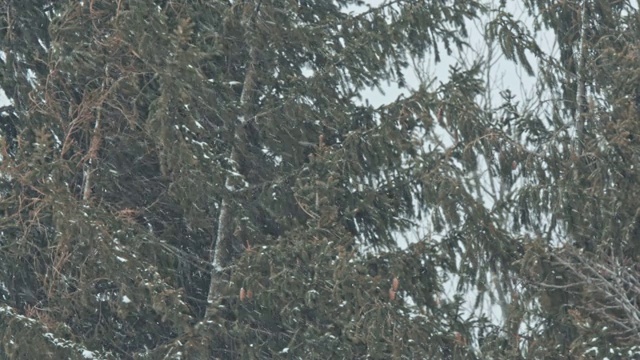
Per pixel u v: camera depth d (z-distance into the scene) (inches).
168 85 2404.0
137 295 2399.1
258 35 2689.5
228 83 2630.4
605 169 2662.4
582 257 2534.5
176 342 2402.8
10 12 2723.9
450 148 2576.3
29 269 2620.6
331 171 2556.6
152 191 2709.2
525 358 2517.2
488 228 2536.9
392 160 2581.2
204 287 2694.4
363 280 2380.7
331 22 2765.7
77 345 2386.8
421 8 2723.9
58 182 2397.9
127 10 2488.9
